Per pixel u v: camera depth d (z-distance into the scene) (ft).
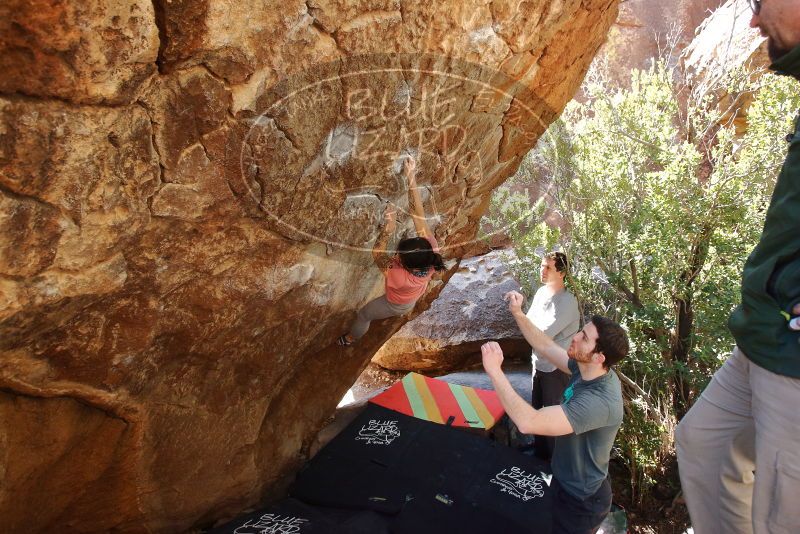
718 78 18.99
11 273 5.47
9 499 7.43
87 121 5.21
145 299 7.19
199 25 5.43
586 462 9.20
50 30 4.55
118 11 4.85
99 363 7.24
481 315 20.97
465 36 7.91
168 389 8.89
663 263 15.43
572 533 9.50
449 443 13.66
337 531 11.00
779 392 5.71
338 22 6.49
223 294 8.21
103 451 8.33
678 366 14.90
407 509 11.80
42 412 7.17
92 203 5.69
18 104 4.74
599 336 8.67
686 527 14.39
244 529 11.03
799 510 5.72
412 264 10.57
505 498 12.02
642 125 16.19
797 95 13.83
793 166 5.50
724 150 16.25
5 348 6.11
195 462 10.28
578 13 9.43
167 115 5.87
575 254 16.70
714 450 7.15
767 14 5.53
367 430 14.21
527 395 18.08
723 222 14.70
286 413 12.96
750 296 5.85
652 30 28.27
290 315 9.82
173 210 6.56
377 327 14.05
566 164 16.08
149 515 9.98
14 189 5.07
